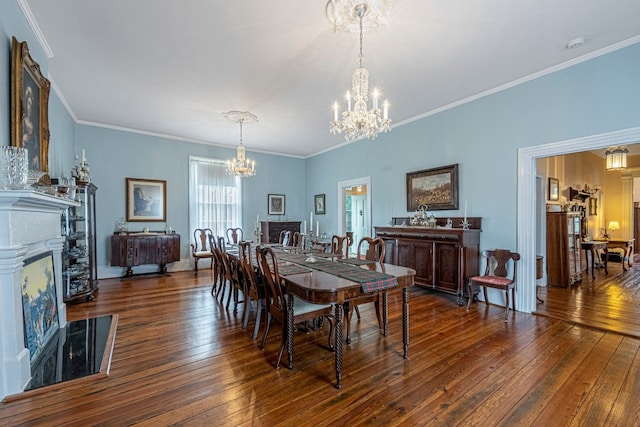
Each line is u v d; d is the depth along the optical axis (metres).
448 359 2.36
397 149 5.22
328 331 2.99
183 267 6.21
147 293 4.35
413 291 4.46
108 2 2.27
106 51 2.96
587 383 2.01
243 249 2.84
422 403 1.82
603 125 2.92
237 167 5.21
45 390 1.92
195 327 3.05
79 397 1.87
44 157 2.67
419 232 4.22
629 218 6.99
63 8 2.34
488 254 3.71
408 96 4.05
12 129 2.10
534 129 3.43
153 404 1.81
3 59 2.02
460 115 4.21
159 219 5.95
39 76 2.56
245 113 4.71
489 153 3.87
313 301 1.99
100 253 5.36
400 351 2.51
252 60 3.13
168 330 2.96
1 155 1.80
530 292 3.49
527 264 3.51
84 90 3.88
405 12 2.36
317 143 6.64
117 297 4.14
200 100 4.21
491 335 2.82
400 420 1.67
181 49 2.93
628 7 2.30
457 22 2.49
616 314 3.37
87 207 4.01
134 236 5.30
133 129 5.63
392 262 4.64
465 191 4.15
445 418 1.68
